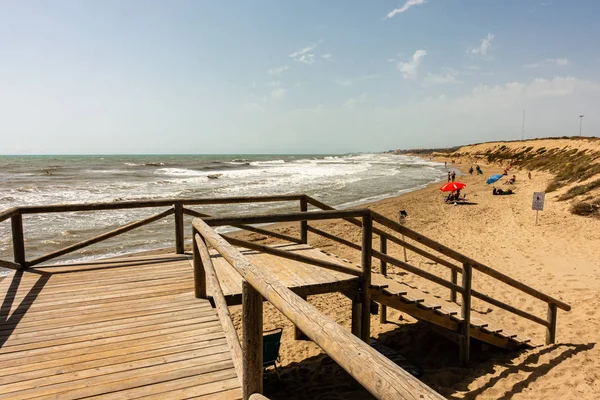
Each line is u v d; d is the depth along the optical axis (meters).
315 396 4.52
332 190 29.16
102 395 2.53
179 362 2.95
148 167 62.91
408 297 4.79
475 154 89.56
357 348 1.10
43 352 3.07
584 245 10.37
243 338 1.96
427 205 20.91
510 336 5.39
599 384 4.28
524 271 8.73
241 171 52.91
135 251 11.55
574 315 6.32
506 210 17.80
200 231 3.34
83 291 4.41
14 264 5.05
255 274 1.85
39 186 29.48
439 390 4.45
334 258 5.45
